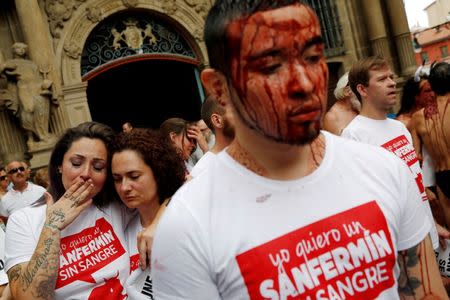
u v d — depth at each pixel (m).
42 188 6.74
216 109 2.77
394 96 3.50
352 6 13.59
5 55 10.14
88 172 2.28
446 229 3.68
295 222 1.26
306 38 1.18
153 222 2.11
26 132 9.73
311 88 1.17
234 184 1.30
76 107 10.58
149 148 2.21
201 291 1.27
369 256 1.26
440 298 1.41
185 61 11.88
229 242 1.24
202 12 11.86
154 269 1.34
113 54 11.30
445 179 3.64
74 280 2.26
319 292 1.22
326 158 1.33
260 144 1.27
